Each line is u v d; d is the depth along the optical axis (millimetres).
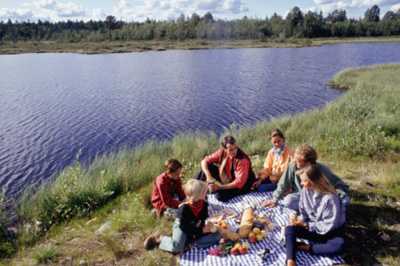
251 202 5621
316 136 10203
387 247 4266
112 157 9750
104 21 117312
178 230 4363
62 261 4391
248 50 64000
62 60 50000
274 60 44375
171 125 16094
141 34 92875
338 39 88312
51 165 11523
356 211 5172
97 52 64500
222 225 4703
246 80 29000
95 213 6078
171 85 27406
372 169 6988
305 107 18609
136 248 4570
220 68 37594
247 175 5785
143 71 36281
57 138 14383
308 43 76625
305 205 4406
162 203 5414
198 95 23219
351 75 26594
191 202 4316
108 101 21703
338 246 4109
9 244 5031
